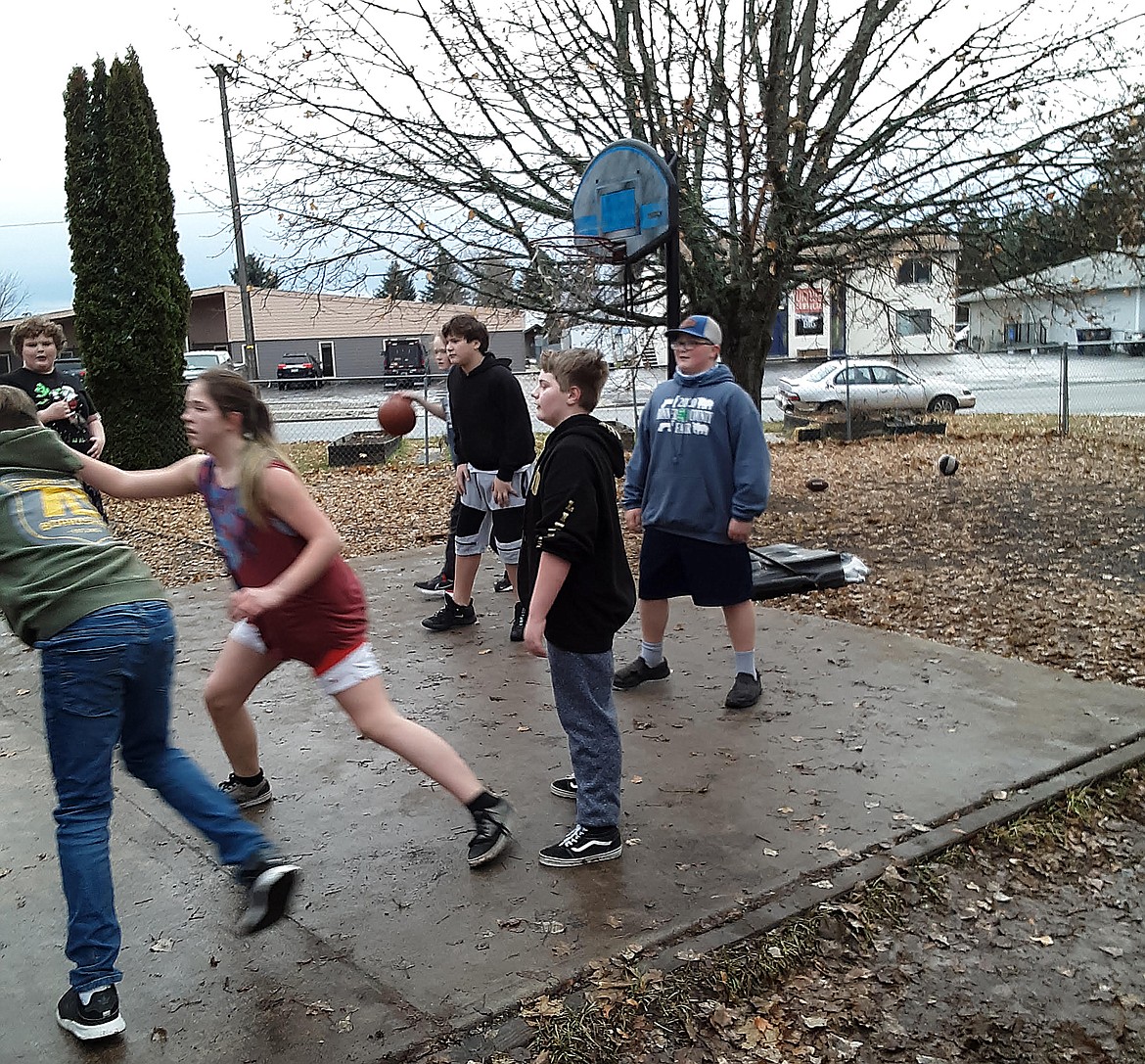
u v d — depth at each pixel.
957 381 28.02
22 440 2.95
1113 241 10.02
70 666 2.77
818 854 3.73
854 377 22.38
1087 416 23.64
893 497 12.59
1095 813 4.19
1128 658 6.05
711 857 3.71
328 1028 2.80
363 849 3.79
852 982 3.18
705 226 9.87
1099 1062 2.89
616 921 3.29
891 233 10.04
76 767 2.81
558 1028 2.81
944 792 4.21
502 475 6.26
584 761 3.66
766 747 4.68
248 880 3.00
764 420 25.91
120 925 3.32
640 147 6.91
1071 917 3.54
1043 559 8.82
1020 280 10.70
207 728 5.04
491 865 3.65
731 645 6.23
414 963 3.08
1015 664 5.80
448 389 6.50
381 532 11.19
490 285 10.65
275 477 3.17
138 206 15.84
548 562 3.47
